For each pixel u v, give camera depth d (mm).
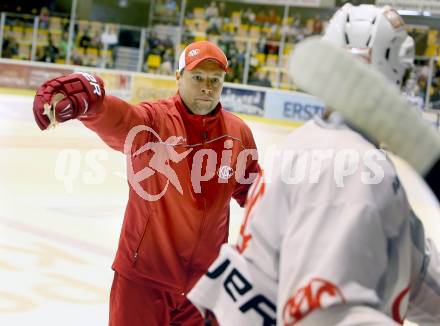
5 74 21391
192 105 2977
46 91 2459
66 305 4594
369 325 1190
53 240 6195
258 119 21438
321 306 1202
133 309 2924
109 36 23453
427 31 21562
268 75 23609
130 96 21844
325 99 1372
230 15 25109
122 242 2963
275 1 24297
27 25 23469
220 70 2975
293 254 1284
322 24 24078
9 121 15406
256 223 1422
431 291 1611
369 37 1499
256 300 1411
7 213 7105
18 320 4266
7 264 5352
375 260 1267
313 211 1300
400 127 1317
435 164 1298
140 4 25469
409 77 1617
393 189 1320
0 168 9711
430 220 7578
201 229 2965
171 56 23688
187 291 2963
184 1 25062
